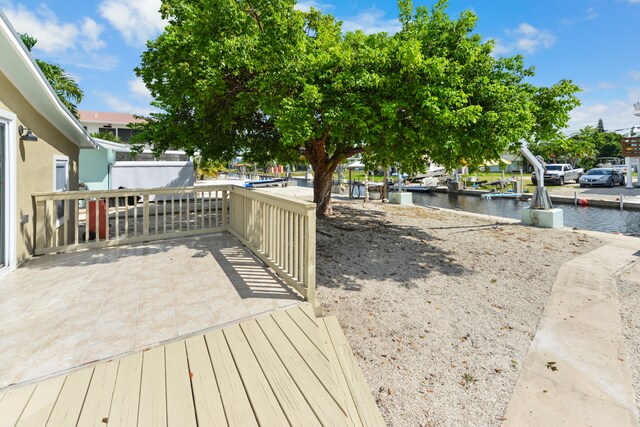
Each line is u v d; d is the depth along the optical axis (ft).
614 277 15.93
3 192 12.78
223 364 6.97
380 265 17.74
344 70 17.53
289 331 8.34
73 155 24.40
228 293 10.82
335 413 5.65
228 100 20.92
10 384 6.23
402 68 15.87
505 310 12.36
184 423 5.35
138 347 7.59
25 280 12.07
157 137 22.45
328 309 12.11
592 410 7.23
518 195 51.60
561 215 29.63
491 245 22.63
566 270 17.02
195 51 16.70
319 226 27.04
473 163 21.48
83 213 32.30
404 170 30.63
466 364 9.00
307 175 119.24
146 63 20.94
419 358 9.25
